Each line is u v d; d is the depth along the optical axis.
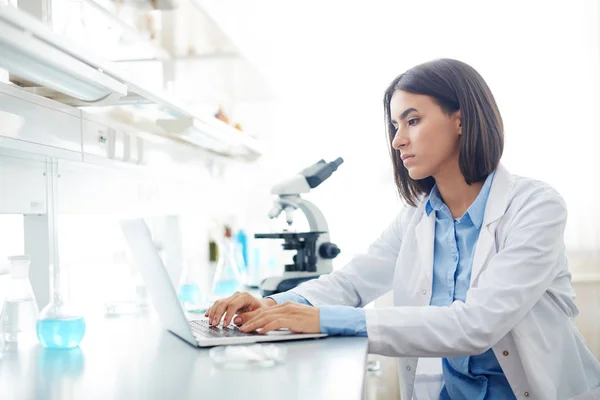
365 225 3.67
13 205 1.70
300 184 2.53
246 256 3.44
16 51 1.21
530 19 3.42
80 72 1.38
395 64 3.67
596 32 3.34
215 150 3.18
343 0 3.71
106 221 2.80
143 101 1.87
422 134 1.61
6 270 1.86
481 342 1.37
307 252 2.52
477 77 1.62
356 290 1.82
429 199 1.75
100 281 2.46
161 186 2.95
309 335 1.35
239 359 1.12
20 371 1.11
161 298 1.44
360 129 3.72
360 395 0.88
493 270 1.45
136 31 2.29
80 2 1.71
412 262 1.75
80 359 1.21
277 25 3.75
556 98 3.39
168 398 0.89
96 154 1.97
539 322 1.55
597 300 3.16
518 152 3.43
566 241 3.36
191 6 2.00
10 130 1.46
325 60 3.75
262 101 3.73
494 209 1.59
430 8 3.59
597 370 1.68
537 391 1.50
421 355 1.39
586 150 3.34
